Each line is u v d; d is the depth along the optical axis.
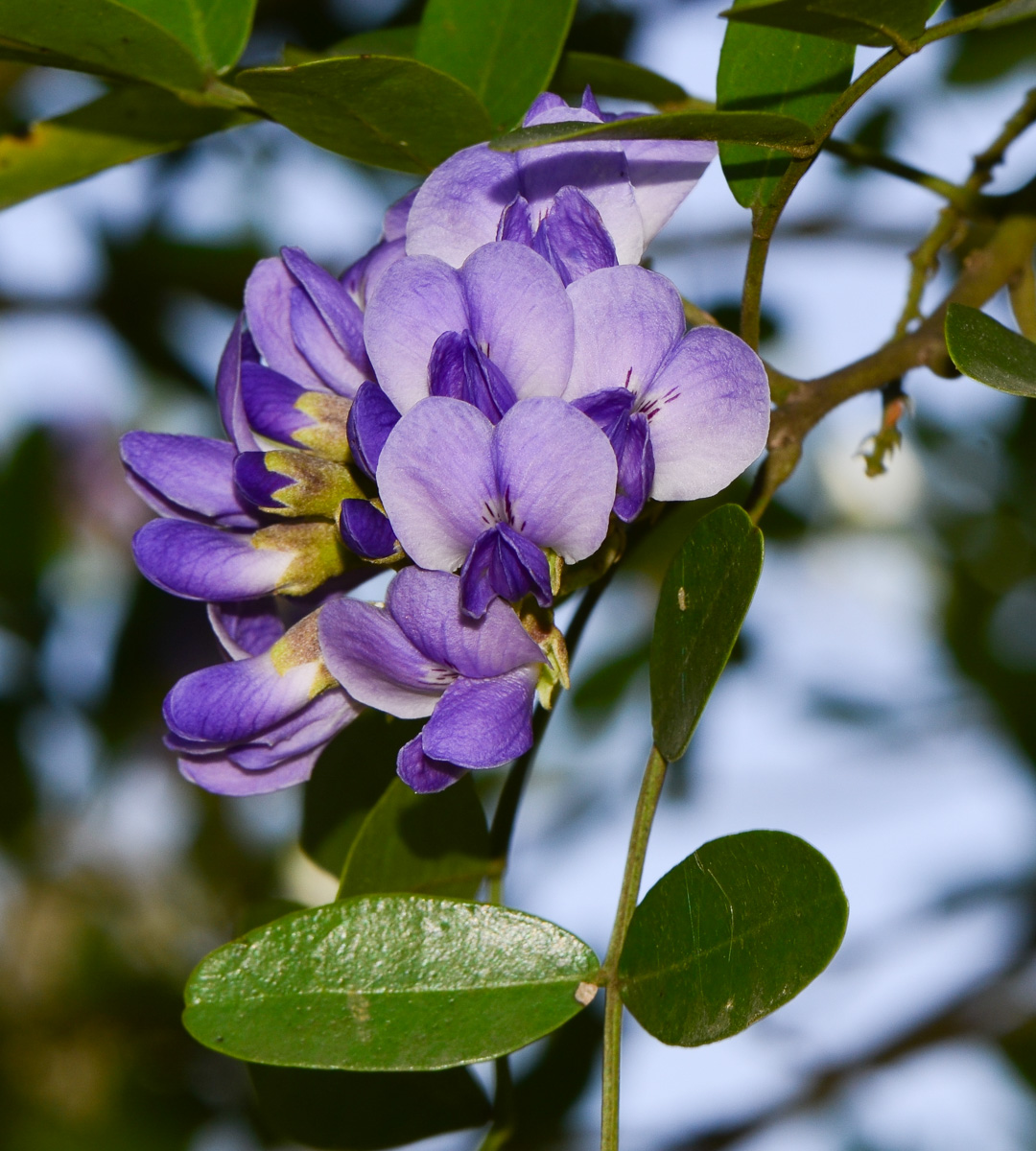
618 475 0.43
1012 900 0.62
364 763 0.47
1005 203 0.48
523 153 0.44
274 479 0.44
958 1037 0.59
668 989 0.43
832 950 0.42
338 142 0.46
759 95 0.45
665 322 0.43
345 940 0.43
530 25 0.47
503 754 0.43
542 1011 0.43
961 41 0.54
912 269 0.49
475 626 0.43
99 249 0.62
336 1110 0.46
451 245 0.44
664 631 0.43
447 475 0.43
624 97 0.49
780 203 0.44
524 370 0.43
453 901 0.43
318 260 0.61
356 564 0.44
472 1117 0.46
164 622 0.59
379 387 0.43
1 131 0.59
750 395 0.43
